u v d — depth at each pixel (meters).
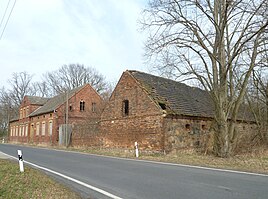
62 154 22.06
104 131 27.08
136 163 15.59
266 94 26.98
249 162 15.65
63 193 8.31
